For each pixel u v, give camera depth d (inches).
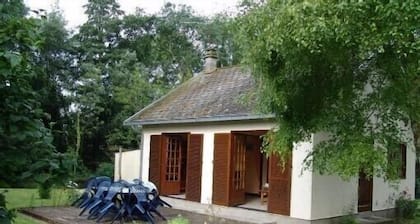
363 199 490.6
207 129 521.0
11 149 124.6
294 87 282.2
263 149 344.5
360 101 289.6
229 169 484.1
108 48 1176.8
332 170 282.7
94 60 1102.4
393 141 288.8
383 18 209.3
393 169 284.4
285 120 307.0
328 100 286.5
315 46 225.0
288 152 323.6
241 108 470.0
